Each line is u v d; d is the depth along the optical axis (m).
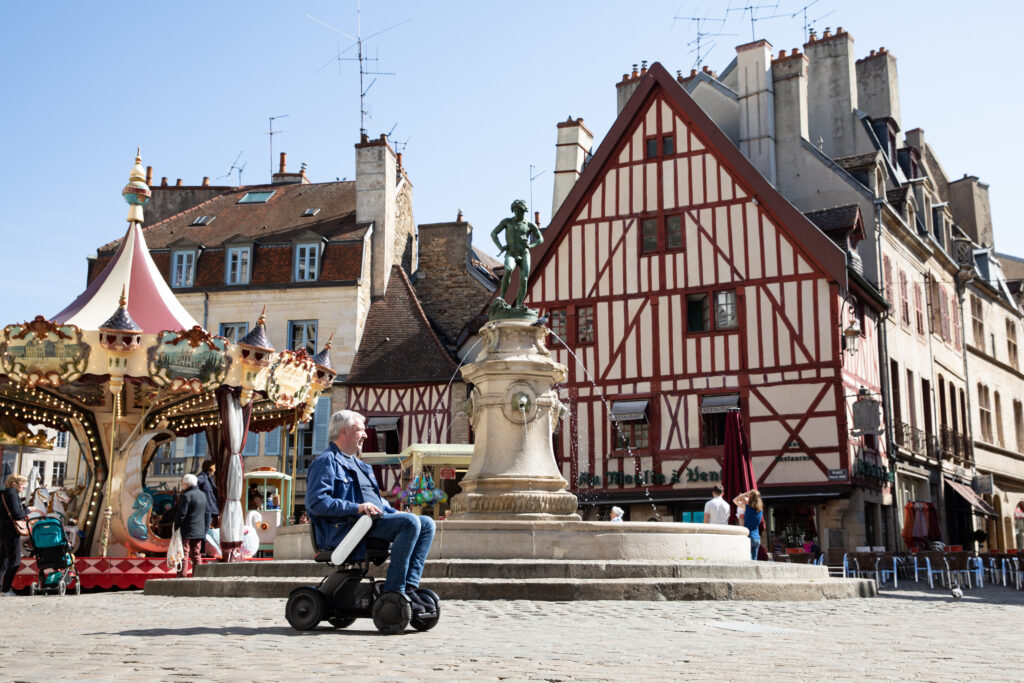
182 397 15.78
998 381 36.75
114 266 15.63
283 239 30.41
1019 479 36.78
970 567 18.30
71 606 8.48
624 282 25.67
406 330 29.61
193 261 30.28
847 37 30.02
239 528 13.73
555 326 26.31
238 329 29.69
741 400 23.92
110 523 14.35
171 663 4.24
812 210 27.53
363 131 31.69
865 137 29.36
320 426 28.64
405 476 23.00
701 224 25.12
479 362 11.39
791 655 4.87
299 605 5.58
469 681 3.73
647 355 25.09
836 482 22.55
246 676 3.82
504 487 10.97
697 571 9.59
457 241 32.66
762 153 27.88
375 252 30.80
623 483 24.62
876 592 11.32
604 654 4.75
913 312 29.31
